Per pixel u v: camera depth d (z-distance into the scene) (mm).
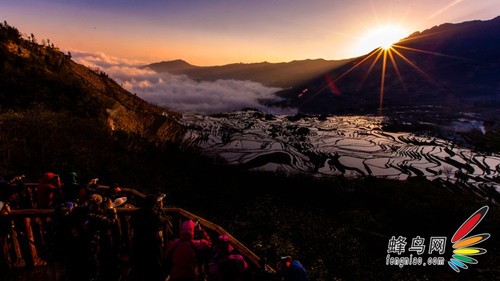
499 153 145000
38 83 37594
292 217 20234
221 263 5328
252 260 6543
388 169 110125
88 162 19094
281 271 5688
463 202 33719
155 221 5395
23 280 5949
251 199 23734
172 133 72188
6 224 5898
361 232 22016
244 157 109812
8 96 30031
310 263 15562
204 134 143625
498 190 81688
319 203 31141
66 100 36031
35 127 20562
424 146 159375
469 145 163250
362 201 34531
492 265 19453
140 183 20531
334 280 14242
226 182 29375
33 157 16750
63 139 20938
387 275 16578
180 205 20062
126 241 6477
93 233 5367
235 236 16891
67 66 65875
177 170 28047
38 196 7449
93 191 8234
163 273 5379
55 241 5305
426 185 55344
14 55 44000
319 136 182625
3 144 16578
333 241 17906
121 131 36125
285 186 35469
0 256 5914
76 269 5297
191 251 5168
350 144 160750
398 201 34438
